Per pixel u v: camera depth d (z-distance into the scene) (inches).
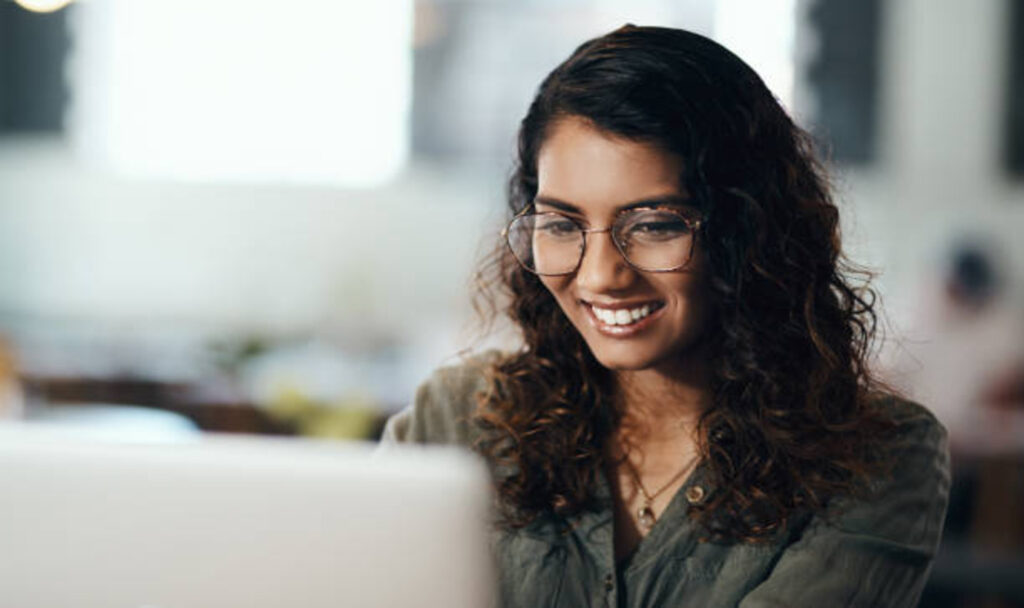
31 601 33.6
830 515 50.1
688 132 46.9
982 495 147.0
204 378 159.9
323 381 169.0
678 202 47.2
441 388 57.0
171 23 250.8
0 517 33.7
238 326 251.6
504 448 53.7
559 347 54.1
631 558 51.5
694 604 50.3
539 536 51.9
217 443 34.6
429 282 251.9
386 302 250.8
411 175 253.0
